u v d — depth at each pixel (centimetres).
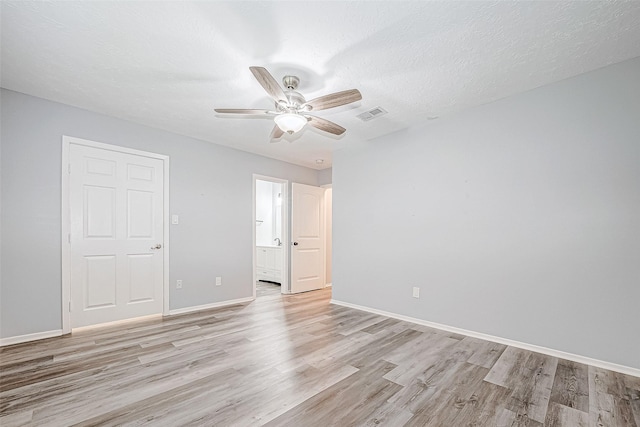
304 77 242
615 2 164
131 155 341
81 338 283
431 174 333
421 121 337
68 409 171
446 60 220
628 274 217
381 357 244
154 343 272
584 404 178
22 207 272
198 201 396
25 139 274
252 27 183
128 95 275
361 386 198
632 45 204
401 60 219
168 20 177
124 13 172
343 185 433
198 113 314
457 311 306
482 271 290
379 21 178
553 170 252
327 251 596
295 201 521
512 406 176
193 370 220
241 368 223
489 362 234
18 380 203
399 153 365
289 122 232
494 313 281
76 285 303
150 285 354
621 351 218
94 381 202
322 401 181
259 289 555
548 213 253
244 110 237
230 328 317
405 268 354
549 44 202
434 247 327
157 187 361
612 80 227
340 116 322
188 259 385
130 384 199
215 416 165
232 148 436
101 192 320
